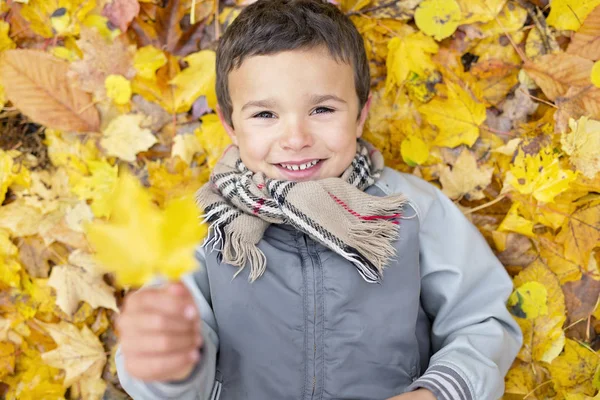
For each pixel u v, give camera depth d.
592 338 1.32
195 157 1.35
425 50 1.29
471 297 1.13
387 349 1.03
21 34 1.25
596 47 1.22
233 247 1.01
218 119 1.32
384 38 1.32
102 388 1.33
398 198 1.06
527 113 1.31
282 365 1.01
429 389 0.95
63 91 1.25
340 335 1.02
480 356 1.02
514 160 1.27
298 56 0.99
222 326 1.03
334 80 1.02
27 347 1.32
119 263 0.61
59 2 1.24
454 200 1.33
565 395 1.28
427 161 1.34
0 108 1.25
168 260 0.62
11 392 1.31
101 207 1.30
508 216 1.27
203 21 1.29
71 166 1.30
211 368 0.98
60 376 1.33
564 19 1.23
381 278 1.03
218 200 1.07
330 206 1.02
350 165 1.11
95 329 1.34
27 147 1.28
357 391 1.02
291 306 1.01
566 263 1.29
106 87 1.26
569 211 1.27
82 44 1.23
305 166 1.07
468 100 1.28
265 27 1.02
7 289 1.30
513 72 1.30
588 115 1.22
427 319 1.19
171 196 1.32
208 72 1.28
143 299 0.70
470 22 1.26
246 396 1.03
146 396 0.83
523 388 1.28
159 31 1.28
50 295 1.32
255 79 1.01
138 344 0.68
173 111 1.30
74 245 1.30
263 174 1.08
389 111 1.33
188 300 0.70
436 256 1.12
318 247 1.05
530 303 1.27
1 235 1.27
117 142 1.30
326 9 1.10
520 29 1.27
